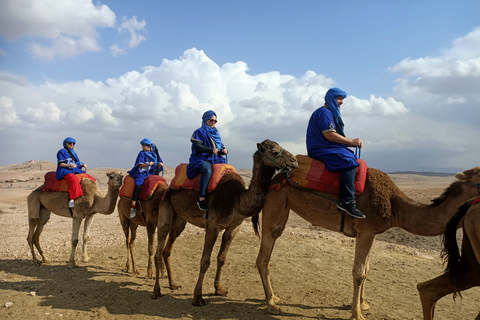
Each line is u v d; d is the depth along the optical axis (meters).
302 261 9.34
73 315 5.77
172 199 7.04
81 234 12.72
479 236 4.61
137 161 8.19
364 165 5.86
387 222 5.72
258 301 6.66
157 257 6.80
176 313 6.04
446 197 5.53
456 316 6.21
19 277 7.71
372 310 6.31
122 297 6.64
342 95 6.31
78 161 9.55
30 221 9.02
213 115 6.97
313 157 6.18
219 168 6.60
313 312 6.18
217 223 6.38
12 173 59.19
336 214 5.93
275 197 6.23
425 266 9.24
